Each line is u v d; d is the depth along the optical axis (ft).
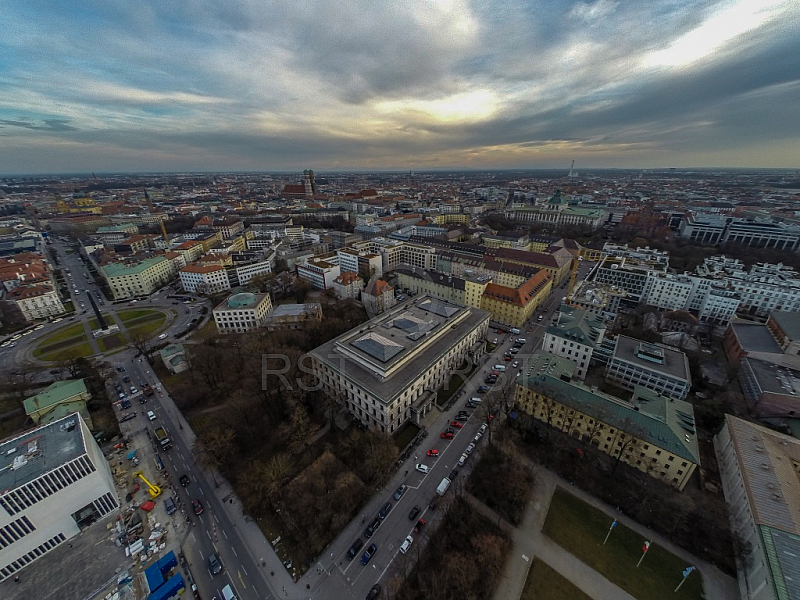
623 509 266.16
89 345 526.16
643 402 322.96
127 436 348.38
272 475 278.46
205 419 368.27
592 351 419.13
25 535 234.79
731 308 536.01
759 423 339.16
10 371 456.04
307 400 386.32
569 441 330.54
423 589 206.69
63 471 242.78
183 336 549.13
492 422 351.46
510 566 229.45
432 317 457.27
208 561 237.86
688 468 268.82
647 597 214.48
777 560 198.29
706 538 244.63
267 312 598.34
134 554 243.60
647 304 629.51
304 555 239.09
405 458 315.58
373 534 251.80
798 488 245.24
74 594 224.12
